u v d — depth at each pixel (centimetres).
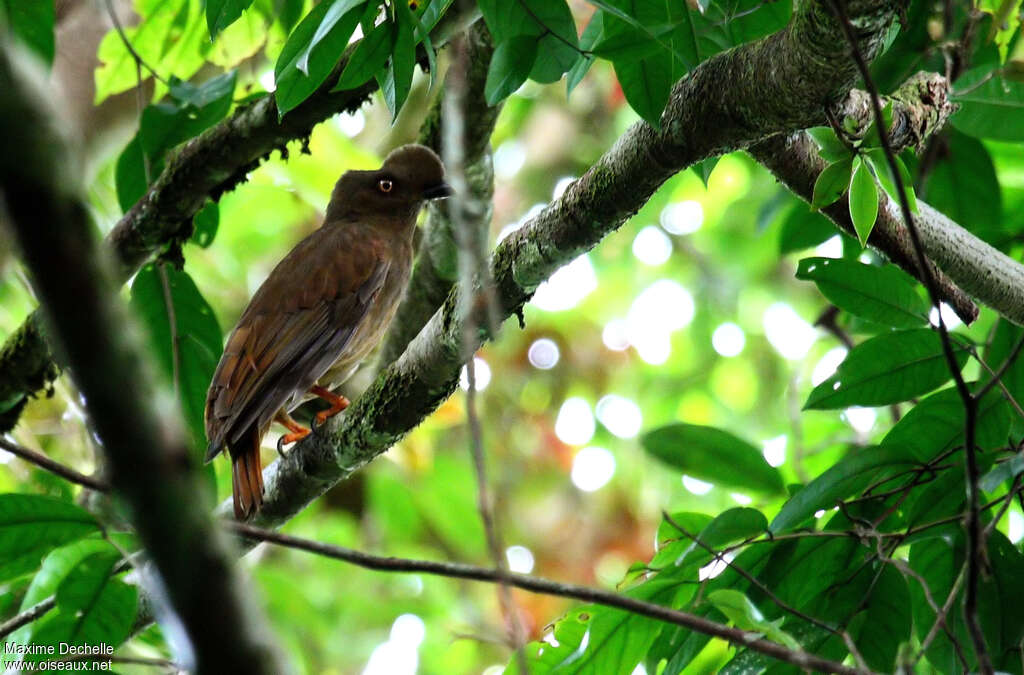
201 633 319
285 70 723
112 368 278
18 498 715
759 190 2019
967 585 577
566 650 781
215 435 1022
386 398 907
